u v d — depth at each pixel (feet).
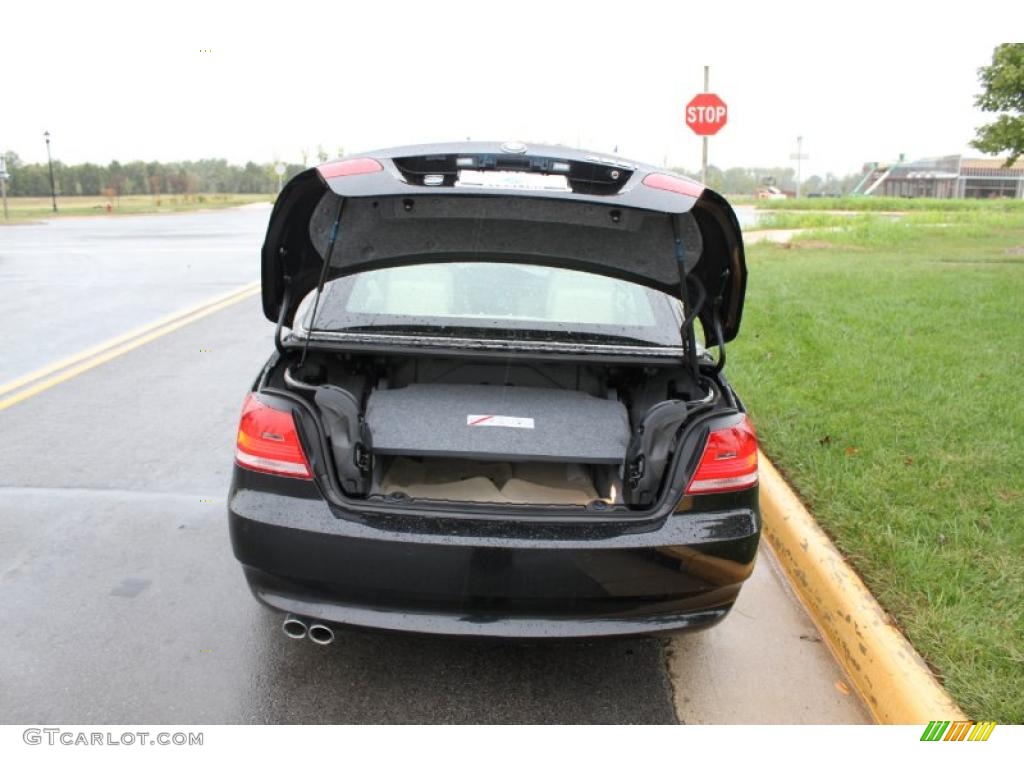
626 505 9.70
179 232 77.87
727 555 9.04
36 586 11.98
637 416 11.46
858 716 9.73
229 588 12.05
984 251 47.09
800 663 10.74
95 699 9.58
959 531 12.39
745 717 9.64
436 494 10.38
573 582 8.66
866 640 10.18
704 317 11.05
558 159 9.39
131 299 35.88
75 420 19.19
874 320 25.79
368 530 8.64
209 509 14.64
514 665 10.49
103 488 15.43
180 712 9.41
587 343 10.66
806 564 12.18
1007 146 42.55
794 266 39.47
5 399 20.72
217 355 25.52
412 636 8.82
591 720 9.52
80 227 88.79
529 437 10.26
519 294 11.34
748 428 9.46
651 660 10.69
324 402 9.66
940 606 10.62
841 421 16.80
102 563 12.69
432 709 9.62
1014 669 9.52
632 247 10.10
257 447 9.05
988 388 18.66
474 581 8.61
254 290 38.78
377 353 10.23
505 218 9.77
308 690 9.86
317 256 10.29
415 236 10.10
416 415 10.52
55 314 32.09
